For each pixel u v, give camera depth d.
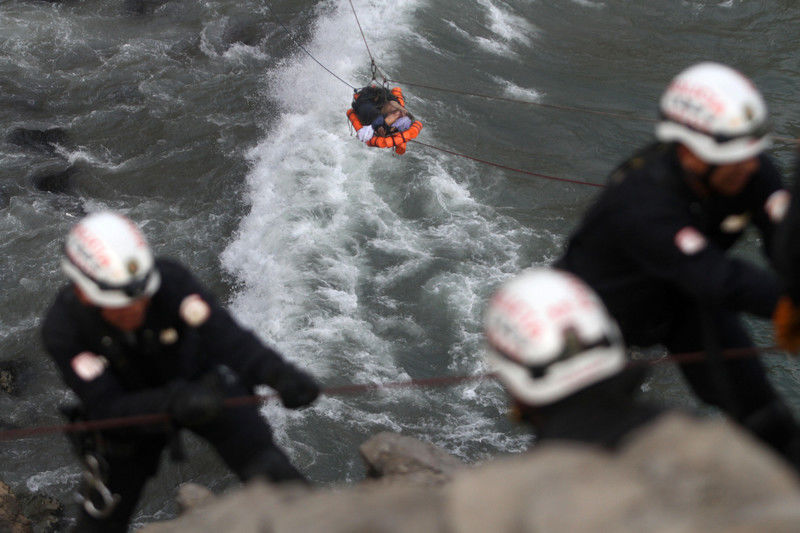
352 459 11.05
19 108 18.08
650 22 21.50
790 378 11.93
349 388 3.89
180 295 3.42
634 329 3.59
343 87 18.56
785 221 2.82
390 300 13.58
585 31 21.14
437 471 4.16
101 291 3.20
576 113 18.16
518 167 16.53
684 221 3.19
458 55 19.88
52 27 20.53
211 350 3.50
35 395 12.24
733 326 3.58
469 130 17.47
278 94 18.56
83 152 17.05
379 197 15.69
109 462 3.76
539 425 2.02
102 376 3.41
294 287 13.77
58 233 15.06
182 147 17.12
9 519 9.50
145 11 21.36
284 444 11.17
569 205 15.67
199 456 11.05
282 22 20.94
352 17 20.78
